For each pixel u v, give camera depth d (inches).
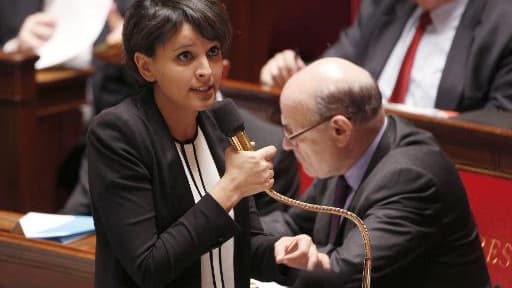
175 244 202.2
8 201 566.3
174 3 203.0
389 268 300.4
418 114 410.6
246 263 228.8
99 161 208.1
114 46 567.8
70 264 312.5
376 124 319.6
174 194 212.2
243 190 205.3
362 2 538.0
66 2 583.5
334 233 329.7
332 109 312.3
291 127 323.3
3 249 324.2
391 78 505.7
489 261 386.9
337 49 540.1
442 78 486.9
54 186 588.4
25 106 550.3
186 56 204.5
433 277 315.6
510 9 476.7
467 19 487.8
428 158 315.6
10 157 558.6
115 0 617.9
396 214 303.9
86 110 671.1
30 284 321.7
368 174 319.6
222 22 206.2
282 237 231.8
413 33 506.0
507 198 388.8
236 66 654.5
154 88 217.2
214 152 224.2
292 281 261.3
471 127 392.5
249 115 394.0
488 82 476.4
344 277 291.6
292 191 387.2
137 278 205.8
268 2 642.2
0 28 617.9
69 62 614.2
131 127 209.3
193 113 217.9
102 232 216.1
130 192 206.2
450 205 313.7
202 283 221.8
